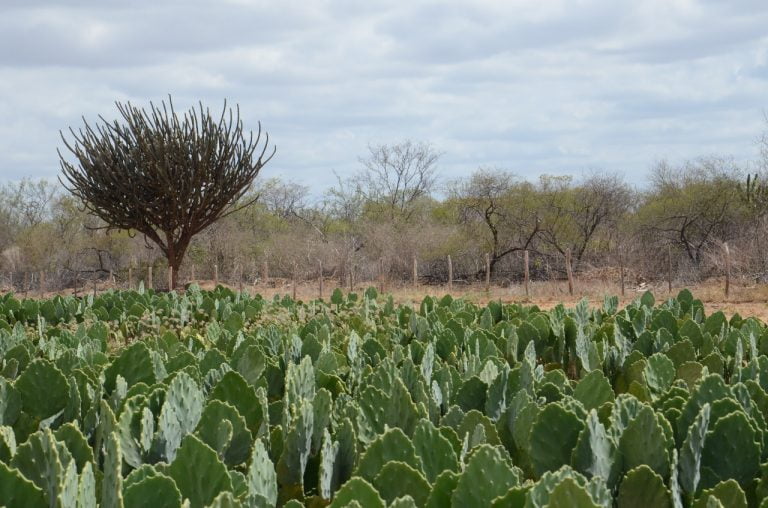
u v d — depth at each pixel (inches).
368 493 116.0
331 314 421.7
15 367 250.7
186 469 126.9
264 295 878.4
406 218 1358.3
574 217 1081.4
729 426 138.6
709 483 139.3
